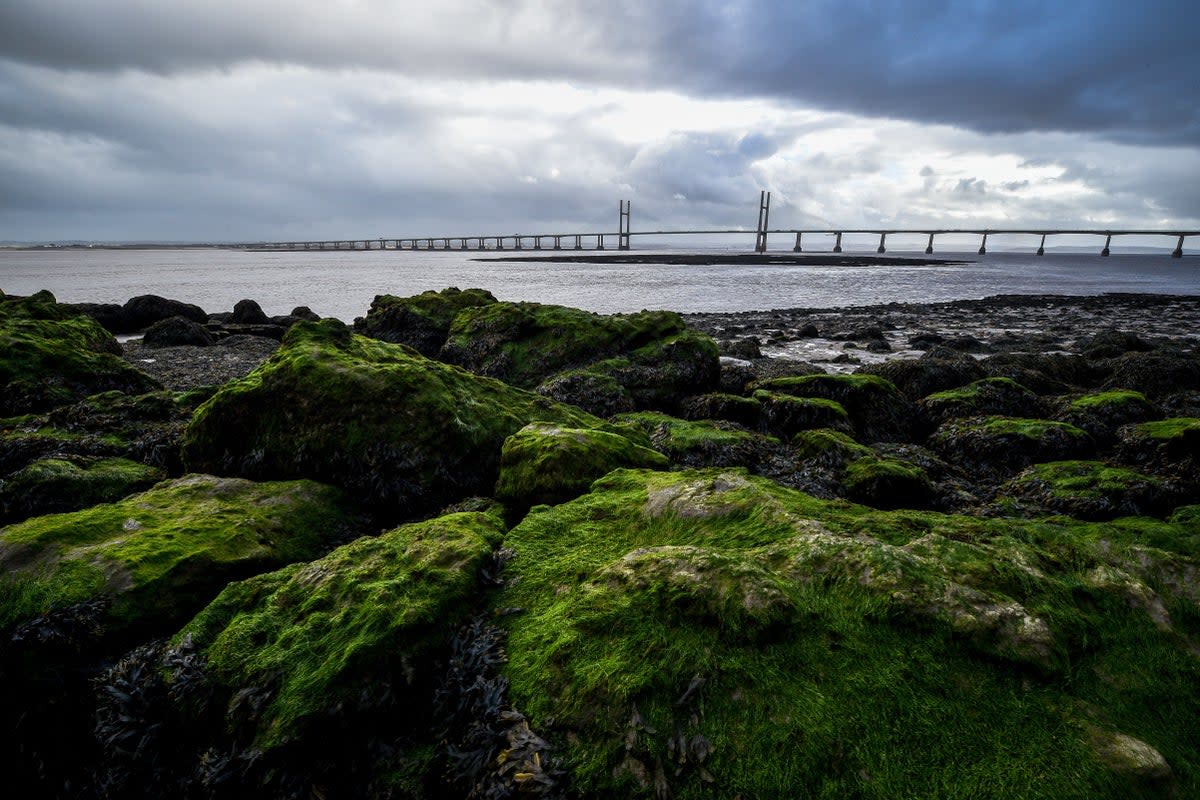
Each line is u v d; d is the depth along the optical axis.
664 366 14.98
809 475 9.31
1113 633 3.89
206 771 3.88
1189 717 3.40
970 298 59.50
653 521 5.59
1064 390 15.95
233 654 4.30
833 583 4.12
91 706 4.43
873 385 13.15
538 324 16.41
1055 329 34.09
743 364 21.66
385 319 20.69
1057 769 3.05
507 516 7.00
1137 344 24.00
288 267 113.69
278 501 6.89
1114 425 11.64
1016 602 3.96
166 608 5.02
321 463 7.81
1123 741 3.19
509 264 128.50
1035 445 10.41
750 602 3.85
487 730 3.64
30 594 4.86
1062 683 3.50
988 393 13.01
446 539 5.27
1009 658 3.55
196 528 5.88
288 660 4.15
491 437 8.56
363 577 4.74
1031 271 117.62
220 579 5.41
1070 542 4.86
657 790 3.16
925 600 3.84
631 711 3.45
